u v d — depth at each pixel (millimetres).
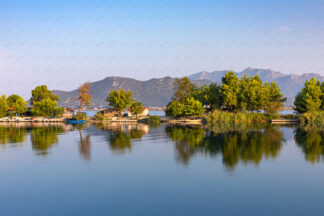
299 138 43031
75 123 96438
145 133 54344
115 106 116500
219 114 91938
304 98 87125
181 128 66500
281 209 14812
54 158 28922
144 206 15383
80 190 18297
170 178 20766
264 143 37594
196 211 14625
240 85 104562
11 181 20672
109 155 30188
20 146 37562
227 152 30844
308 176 20984
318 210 14625
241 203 15688
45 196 17281
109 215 14273
